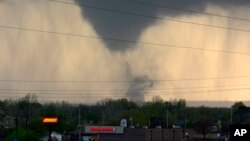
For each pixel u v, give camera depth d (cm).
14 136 17750
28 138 17825
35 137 18062
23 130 18425
